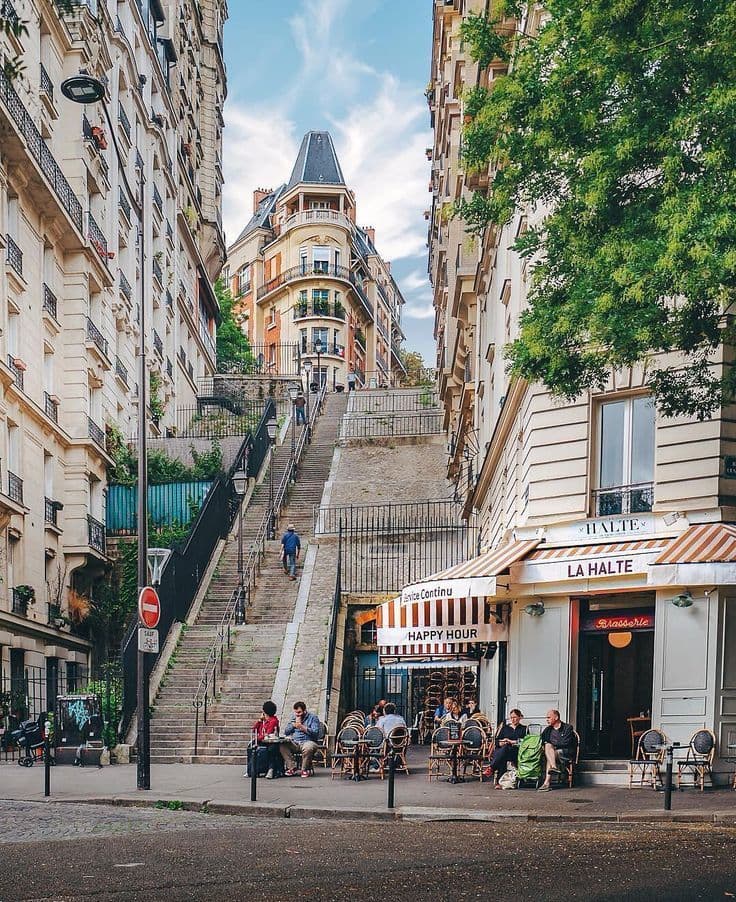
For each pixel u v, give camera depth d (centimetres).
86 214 3384
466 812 1343
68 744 2108
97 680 2717
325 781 1733
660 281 1163
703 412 1384
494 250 2616
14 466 2809
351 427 4816
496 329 2580
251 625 2631
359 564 3061
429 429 4688
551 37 1277
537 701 1738
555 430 1773
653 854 993
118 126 3953
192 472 3644
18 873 927
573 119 1284
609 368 1703
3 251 2734
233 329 8319
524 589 1764
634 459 1700
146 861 989
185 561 2717
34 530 2933
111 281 3675
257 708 2233
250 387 6344
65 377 3309
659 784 1542
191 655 2455
